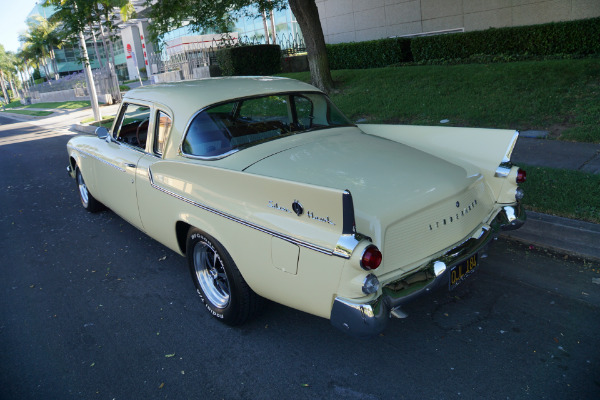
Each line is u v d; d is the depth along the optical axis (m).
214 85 4.00
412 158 3.27
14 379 3.01
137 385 2.88
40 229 5.86
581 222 4.07
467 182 3.09
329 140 3.58
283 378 2.84
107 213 6.30
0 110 45.81
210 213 3.09
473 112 8.29
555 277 3.70
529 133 7.10
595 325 3.09
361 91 11.08
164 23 10.80
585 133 6.55
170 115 3.72
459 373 2.75
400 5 16.67
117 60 55.19
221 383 2.84
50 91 45.31
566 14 12.72
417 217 2.70
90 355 3.21
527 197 4.70
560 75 9.00
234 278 3.10
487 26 14.52
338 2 18.59
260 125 3.65
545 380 2.64
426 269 2.65
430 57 14.12
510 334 3.07
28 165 10.34
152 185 3.74
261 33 27.53
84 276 4.44
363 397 2.62
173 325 3.52
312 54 11.52
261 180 2.66
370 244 2.26
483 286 3.67
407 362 2.89
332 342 3.16
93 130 14.96
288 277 2.64
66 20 10.39
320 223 2.41
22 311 3.89
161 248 4.99
